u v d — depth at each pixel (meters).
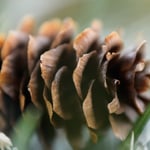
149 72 0.14
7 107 0.14
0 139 0.13
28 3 0.24
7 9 0.22
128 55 0.14
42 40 0.15
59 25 0.16
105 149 0.15
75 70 0.13
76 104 0.14
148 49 0.19
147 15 0.24
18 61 0.14
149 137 0.14
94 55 0.14
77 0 0.25
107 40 0.14
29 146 0.15
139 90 0.14
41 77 0.14
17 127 0.14
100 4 0.22
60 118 0.14
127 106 0.14
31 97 0.14
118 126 0.14
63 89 0.14
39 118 0.14
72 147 0.14
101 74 0.13
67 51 0.14
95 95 0.13
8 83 0.14
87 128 0.14
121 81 0.14
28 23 0.16
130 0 0.25
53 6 0.25
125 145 0.13
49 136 0.15
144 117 0.13
